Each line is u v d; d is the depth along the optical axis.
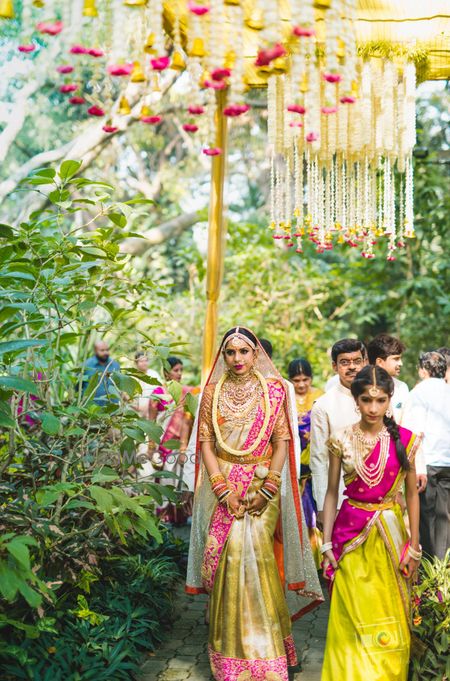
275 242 11.66
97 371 4.49
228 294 11.85
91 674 3.48
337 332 12.39
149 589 4.56
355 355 4.58
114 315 4.56
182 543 5.69
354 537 3.49
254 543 3.74
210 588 3.81
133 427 4.30
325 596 5.24
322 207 4.95
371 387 3.43
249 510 3.78
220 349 3.97
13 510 3.70
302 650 4.26
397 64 4.64
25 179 4.18
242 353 3.85
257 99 13.59
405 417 5.09
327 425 4.62
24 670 3.39
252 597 3.68
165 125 16.17
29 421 4.83
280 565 4.06
